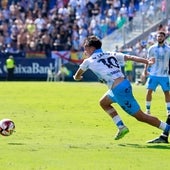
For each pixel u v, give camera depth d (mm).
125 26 134375
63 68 134125
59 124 52250
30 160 34094
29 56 136875
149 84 60469
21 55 137000
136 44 131250
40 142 41250
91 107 68625
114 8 144375
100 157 35344
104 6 147375
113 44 134750
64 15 145750
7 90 97125
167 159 35156
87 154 36250
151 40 126062
